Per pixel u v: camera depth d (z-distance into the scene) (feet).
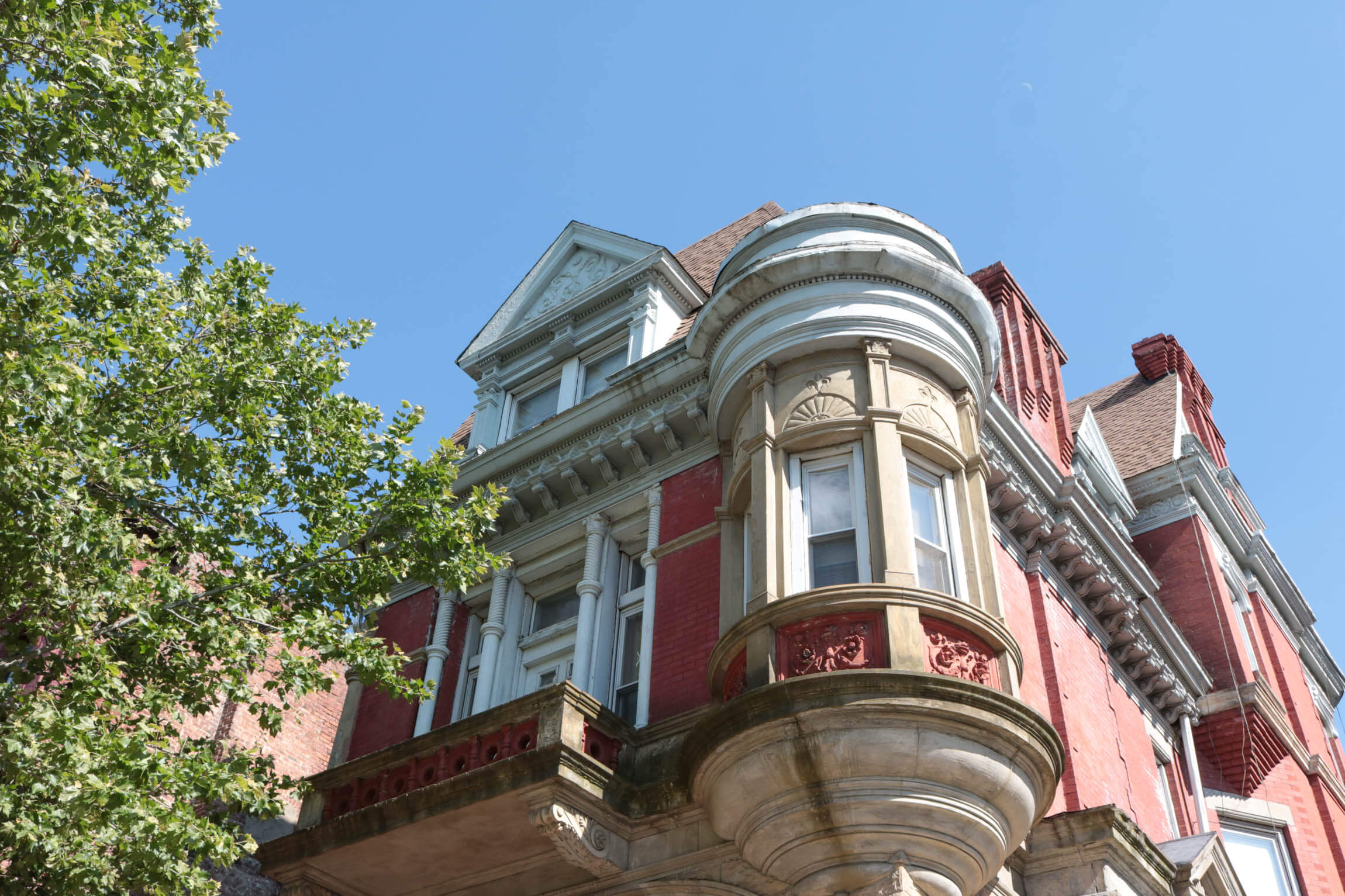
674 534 47.24
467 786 37.01
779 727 32.89
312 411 41.91
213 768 33.24
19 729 29.60
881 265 43.09
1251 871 59.41
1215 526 74.54
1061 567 52.49
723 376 44.78
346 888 41.63
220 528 40.40
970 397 43.57
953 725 32.63
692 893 35.94
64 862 29.81
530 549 52.31
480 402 60.08
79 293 38.91
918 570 39.34
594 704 38.60
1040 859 37.73
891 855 32.24
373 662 39.11
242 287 42.47
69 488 32.71
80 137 33.19
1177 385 86.07
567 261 62.69
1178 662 59.93
